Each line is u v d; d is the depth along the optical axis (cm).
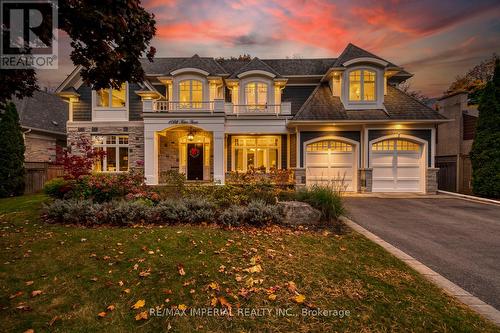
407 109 1375
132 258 428
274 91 1586
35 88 382
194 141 1672
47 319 284
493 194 1176
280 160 1620
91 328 271
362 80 1427
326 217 686
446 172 1528
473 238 609
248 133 1548
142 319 285
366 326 272
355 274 387
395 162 1359
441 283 374
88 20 318
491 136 1195
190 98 1552
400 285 359
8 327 269
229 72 1764
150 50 398
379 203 1063
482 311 306
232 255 444
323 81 1622
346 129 1371
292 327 271
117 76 401
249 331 266
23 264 413
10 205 914
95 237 527
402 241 585
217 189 835
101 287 347
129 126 1521
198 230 578
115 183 825
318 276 377
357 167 1369
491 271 431
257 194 820
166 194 845
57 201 718
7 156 1266
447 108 1623
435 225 725
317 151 1400
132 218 634
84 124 1520
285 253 460
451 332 265
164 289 339
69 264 411
